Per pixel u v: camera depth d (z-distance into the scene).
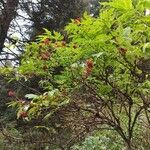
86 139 6.59
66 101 3.07
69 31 2.71
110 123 3.13
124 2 2.44
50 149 6.41
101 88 2.99
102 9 2.73
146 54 2.60
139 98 3.12
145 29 2.57
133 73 2.83
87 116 3.22
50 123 4.10
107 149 6.51
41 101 3.20
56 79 3.23
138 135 4.07
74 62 2.96
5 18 14.48
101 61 2.79
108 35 2.59
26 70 3.35
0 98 13.43
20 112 3.29
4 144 9.31
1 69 3.49
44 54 3.17
